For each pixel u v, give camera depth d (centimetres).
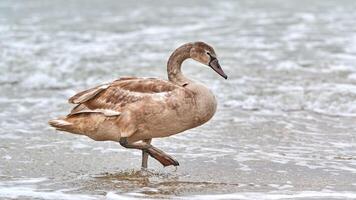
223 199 1071
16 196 1083
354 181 1170
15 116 1628
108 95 1192
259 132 1492
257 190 1120
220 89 1833
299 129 1512
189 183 1160
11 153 1338
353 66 2052
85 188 1131
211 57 1266
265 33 2633
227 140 1434
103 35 2666
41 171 1227
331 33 2605
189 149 1370
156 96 1166
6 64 2155
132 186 1142
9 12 3231
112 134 1198
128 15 3194
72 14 3212
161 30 2764
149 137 1205
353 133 1480
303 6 3394
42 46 2434
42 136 1459
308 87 1827
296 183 1160
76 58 2236
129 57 2244
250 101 1734
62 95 1841
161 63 2145
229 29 2745
